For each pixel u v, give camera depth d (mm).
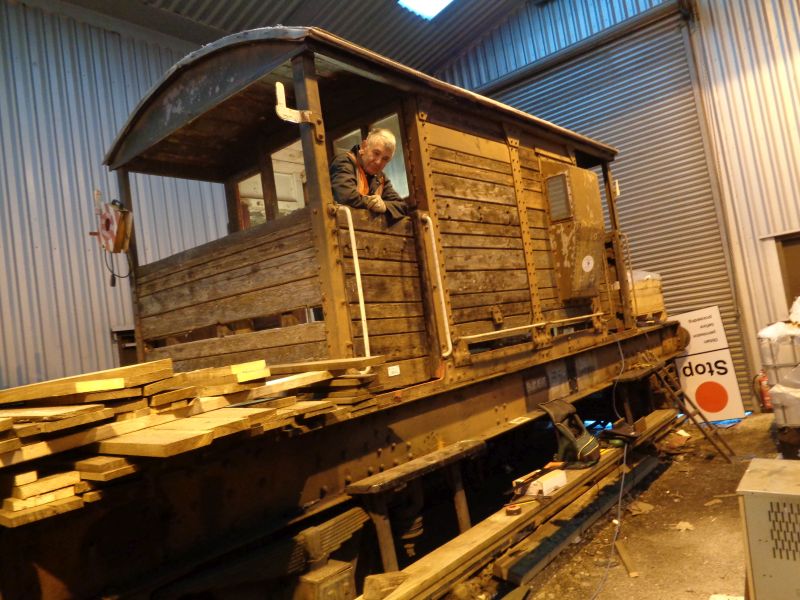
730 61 7824
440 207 4035
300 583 2781
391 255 3674
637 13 8375
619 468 5289
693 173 8180
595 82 8891
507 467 5691
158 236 6906
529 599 3539
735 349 7984
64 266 6059
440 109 4234
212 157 5270
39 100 6039
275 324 4836
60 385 2170
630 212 8758
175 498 2545
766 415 7461
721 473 5492
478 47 9891
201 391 2553
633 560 3926
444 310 3824
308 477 3070
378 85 4008
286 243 3502
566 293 5305
